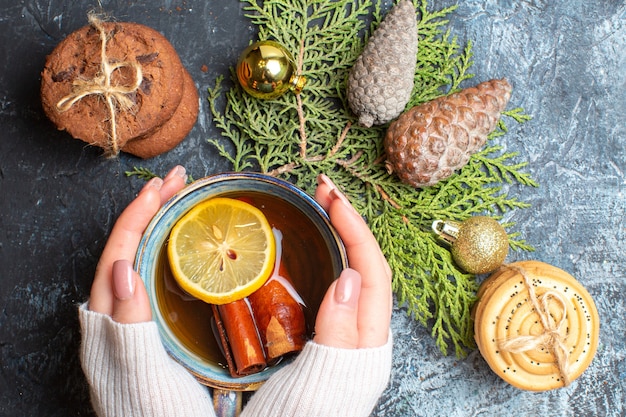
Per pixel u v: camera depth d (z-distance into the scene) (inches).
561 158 21.1
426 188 20.5
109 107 17.5
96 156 20.3
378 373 16.7
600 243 21.2
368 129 20.3
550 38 21.1
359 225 17.1
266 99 19.3
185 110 19.3
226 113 20.3
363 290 17.3
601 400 21.1
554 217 21.1
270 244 17.6
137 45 18.2
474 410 20.9
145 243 16.6
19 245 20.3
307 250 17.9
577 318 19.6
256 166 20.7
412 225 20.2
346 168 20.1
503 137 21.0
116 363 16.6
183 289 17.6
